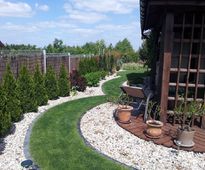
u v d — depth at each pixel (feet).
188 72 24.49
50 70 39.78
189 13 24.07
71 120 28.50
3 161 17.88
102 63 85.97
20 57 35.27
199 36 25.16
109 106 35.81
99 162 18.03
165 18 23.93
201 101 24.71
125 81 72.74
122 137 22.91
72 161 18.13
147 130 22.44
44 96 35.76
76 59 65.67
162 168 17.35
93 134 23.72
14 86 26.96
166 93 24.85
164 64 24.32
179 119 24.58
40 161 18.02
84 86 50.44
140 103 30.14
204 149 20.16
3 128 22.12
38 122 27.48
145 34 55.52
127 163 17.98
